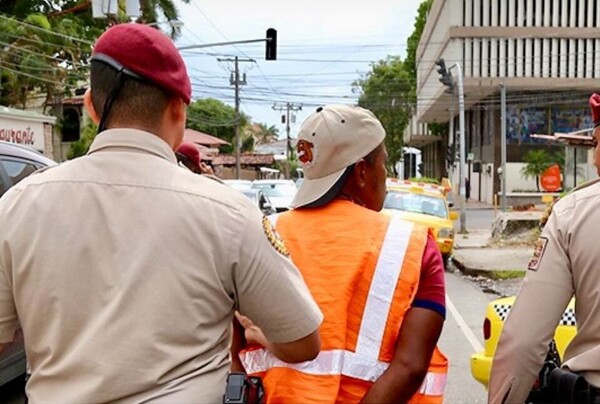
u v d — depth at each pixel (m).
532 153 40.25
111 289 1.37
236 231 1.43
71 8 26.36
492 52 42.00
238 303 1.48
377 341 1.56
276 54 20.36
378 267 1.59
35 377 1.44
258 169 56.75
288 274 1.49
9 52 22.33
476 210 36.62
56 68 23.52
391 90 60.03
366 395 1.54
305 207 1.75
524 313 1.81
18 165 4.73
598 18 42.00
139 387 1.34
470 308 8.91
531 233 17.61
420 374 1.56
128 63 1.46
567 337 3.27
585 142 8.50
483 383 3.87
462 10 41.88
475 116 46.84
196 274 1.39
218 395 1.44
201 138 41.38
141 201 1.42
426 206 12.95
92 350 1.35
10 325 1.50
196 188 1.45
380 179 1.80
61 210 1.43
